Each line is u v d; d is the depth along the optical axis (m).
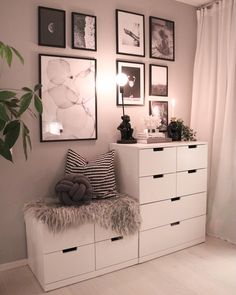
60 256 2.12
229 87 2.86
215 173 3.06
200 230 2.88
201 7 3.21
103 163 2.52
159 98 3.11
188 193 2.75
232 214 2.89
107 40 2.74
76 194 2.19
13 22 2.32
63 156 2.59
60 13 2.49
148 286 2.14
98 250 2.27
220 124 2.99
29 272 2.36
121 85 2.70
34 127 2.44
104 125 2.78
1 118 1.83
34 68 2.41
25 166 2.43
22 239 2.47
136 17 2.89
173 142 2.82
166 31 3.10
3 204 2.38
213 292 2.05
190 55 3.29
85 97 2.65
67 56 2.54
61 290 2.10
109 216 2.25
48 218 2.04
